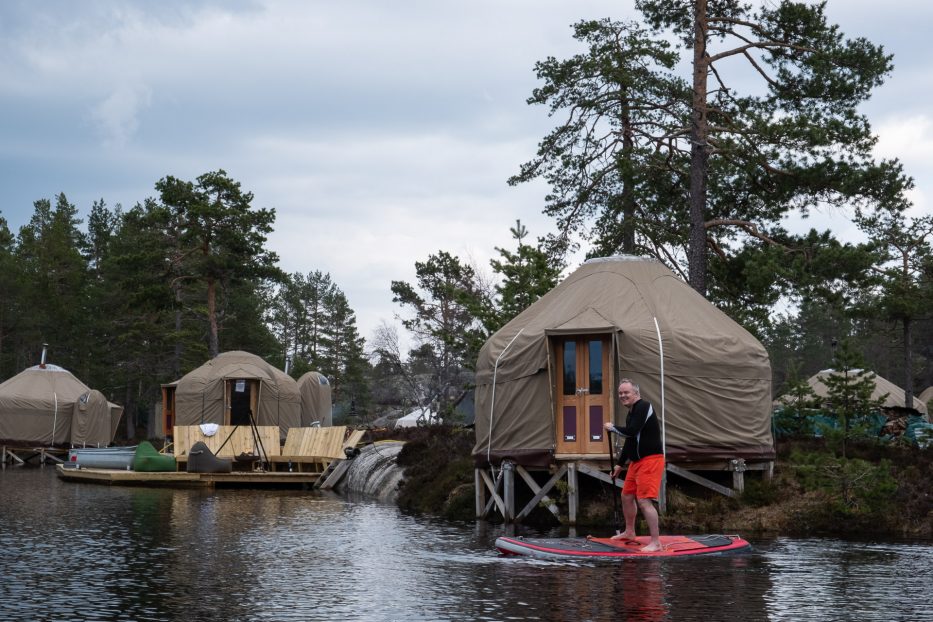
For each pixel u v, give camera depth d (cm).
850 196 2297
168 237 4741
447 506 1950
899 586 1032
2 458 3997
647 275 1872
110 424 4512
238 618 877
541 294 2516
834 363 2044
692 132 2389
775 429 2102
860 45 2331
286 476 2864
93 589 1027
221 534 1544
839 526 1572
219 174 4609
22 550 1335
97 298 5747
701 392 1695
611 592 993
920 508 1602
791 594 982
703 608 912
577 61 2578
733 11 2486
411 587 1030
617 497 1666
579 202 2653
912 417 2214
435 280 4450
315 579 1091
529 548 1259
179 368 5378
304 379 4147
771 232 2502
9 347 5903
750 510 1638
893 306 3075
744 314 2562
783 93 2400
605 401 1681
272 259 4650
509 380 1756
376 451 2738
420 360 4469
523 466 1738
